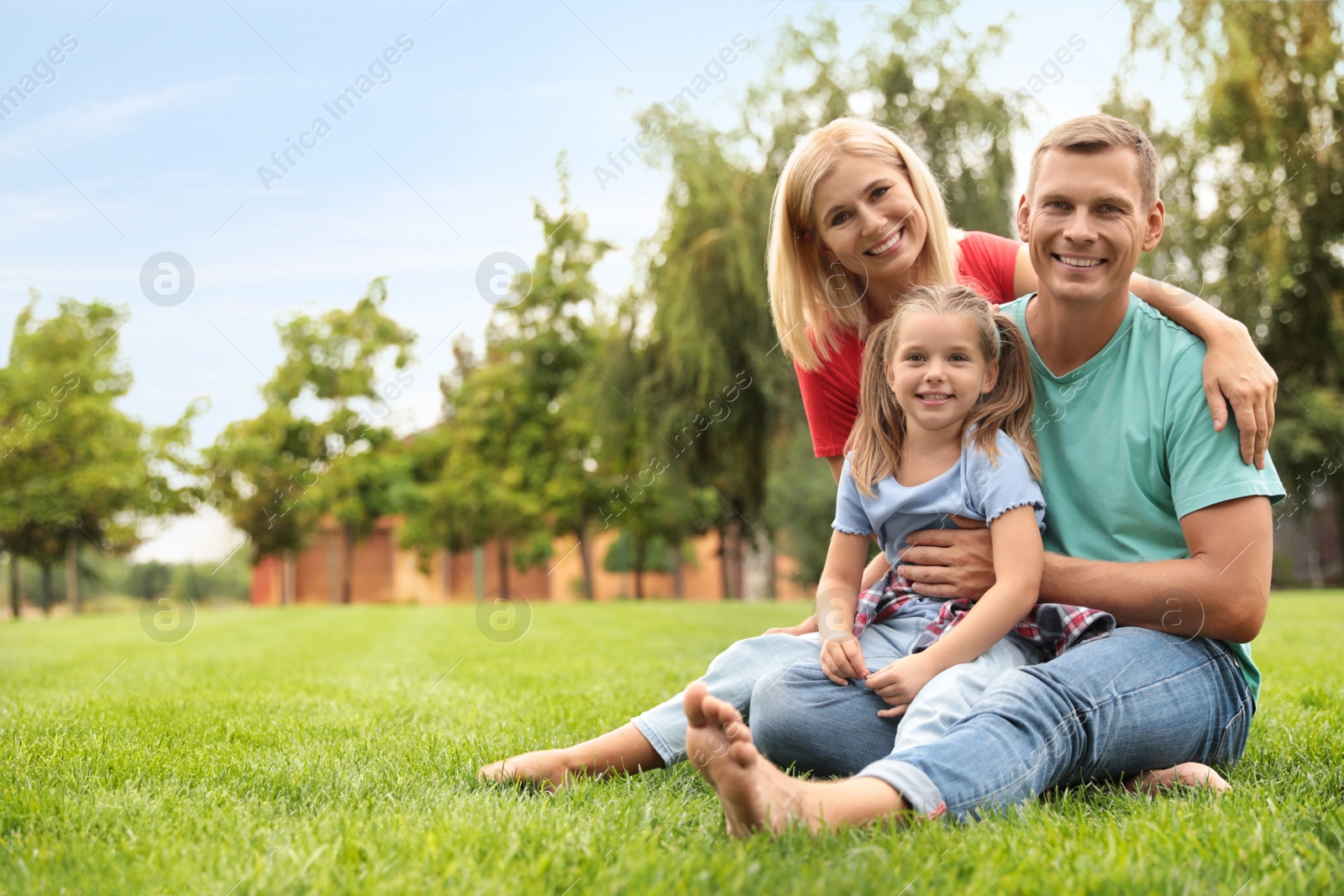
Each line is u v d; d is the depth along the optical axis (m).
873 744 1.76
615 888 1.17
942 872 1.23
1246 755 2.07
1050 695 1.58
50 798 1.73
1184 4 11.00
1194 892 1.16
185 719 2.87
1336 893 1.17
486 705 3.20
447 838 1.38
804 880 1.17
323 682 4.17
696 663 4.60
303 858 1.31
